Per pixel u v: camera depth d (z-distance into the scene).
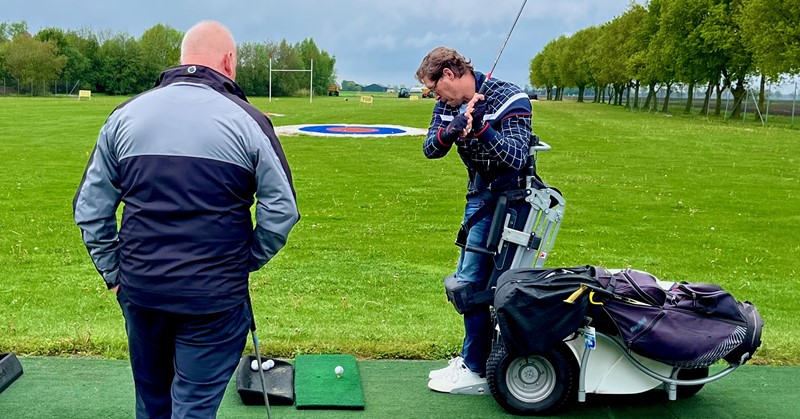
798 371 4.56
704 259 9.11
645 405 4.03
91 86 92.56
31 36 90.81
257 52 100.00
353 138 25.70
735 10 41.91
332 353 4.69
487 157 3.77
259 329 5.25
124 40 96.44
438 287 7.18
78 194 2.79
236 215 2.75
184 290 2.67
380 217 11.66
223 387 2.88
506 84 3.83
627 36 62.78
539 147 3.87
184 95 2.75
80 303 6.16
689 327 3.67
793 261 9.17
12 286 6.77
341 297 6.62
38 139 22.84
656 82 57.56
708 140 26.91
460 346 4.82
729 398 4.14
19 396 3.91
